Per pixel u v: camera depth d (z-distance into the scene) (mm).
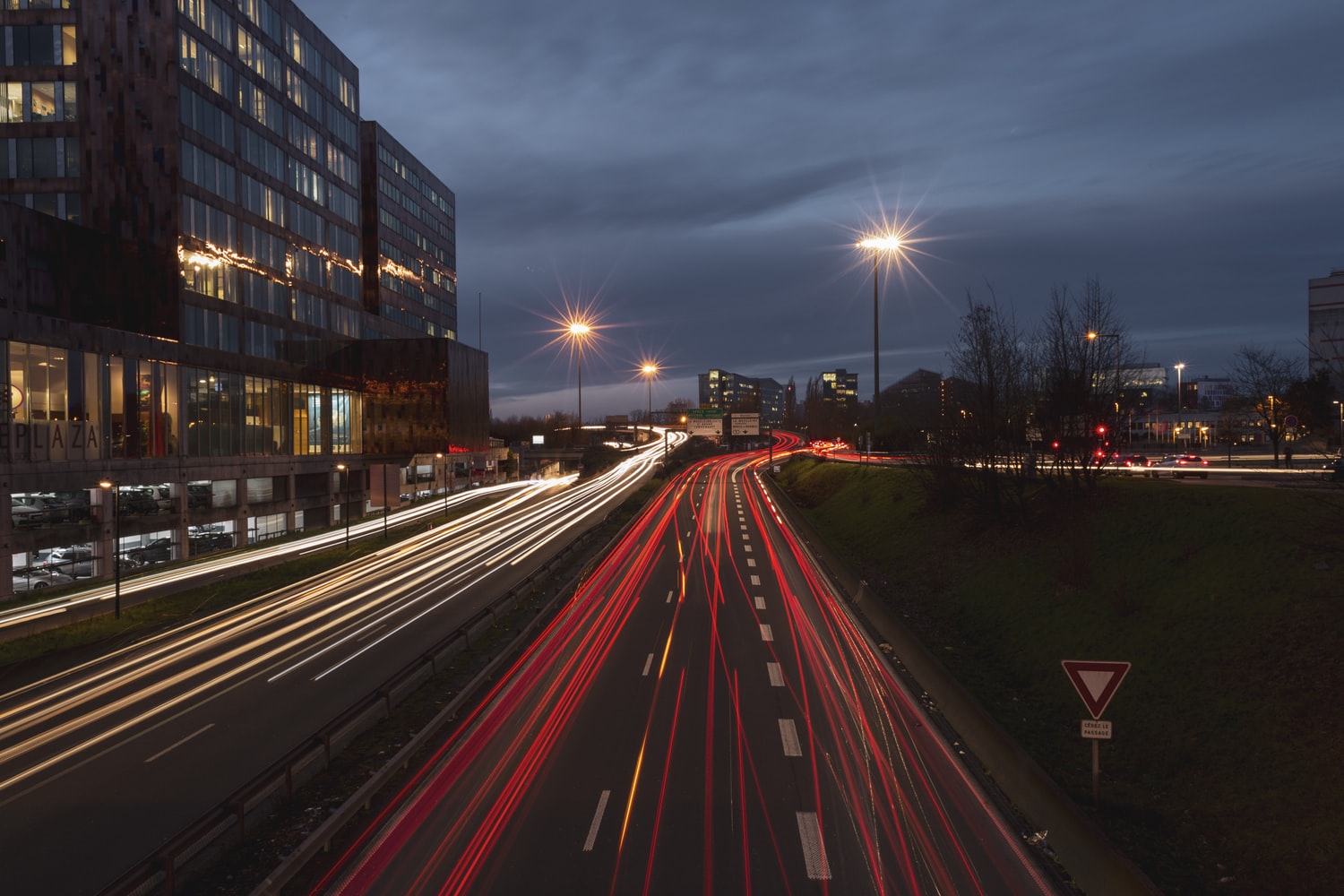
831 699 16656
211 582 34188
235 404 51406
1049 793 10844
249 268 53812
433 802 11922
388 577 35719
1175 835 10945
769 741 14305
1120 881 8797
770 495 68062
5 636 24328
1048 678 17172
